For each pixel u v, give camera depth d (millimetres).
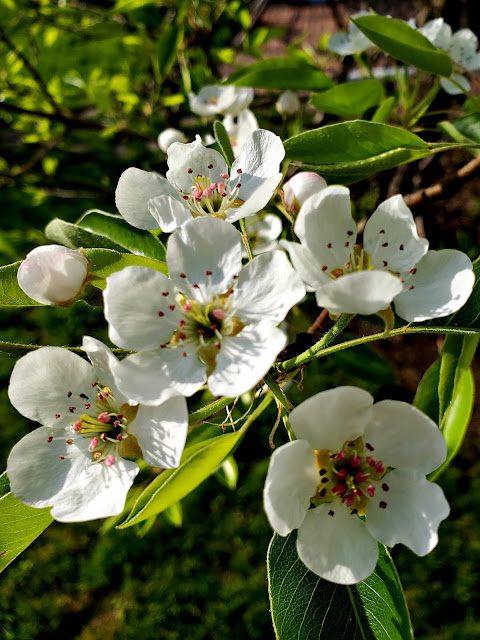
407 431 88
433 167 186
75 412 103
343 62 213
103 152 267
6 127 268
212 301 98
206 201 112
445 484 319
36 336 382
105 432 101
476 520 304
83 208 248
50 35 254
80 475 100
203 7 246
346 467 89
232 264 98
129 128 263
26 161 281
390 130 113
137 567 307
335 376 333
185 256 98
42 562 313
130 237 134
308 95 254
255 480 324
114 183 249
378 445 89
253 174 113
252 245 167
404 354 350
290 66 164
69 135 276
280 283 95
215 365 94
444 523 305
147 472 155
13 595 304
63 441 102
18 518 100
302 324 173
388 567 92
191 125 249
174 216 105
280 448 81
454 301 95
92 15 259
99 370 103
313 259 94
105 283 109
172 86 264
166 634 286
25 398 102
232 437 86
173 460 90
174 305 97
